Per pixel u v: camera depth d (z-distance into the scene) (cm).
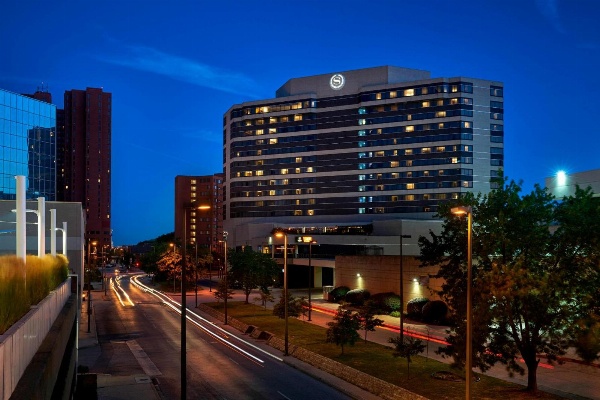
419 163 13738
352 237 11944
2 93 9106
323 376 3600
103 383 3478
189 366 4019
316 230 13800
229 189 16125
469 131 13475
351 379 3428
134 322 6512
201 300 9219
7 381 935
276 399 3086
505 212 3023
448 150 13488
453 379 3216
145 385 3409
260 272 8275
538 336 2833
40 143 9844
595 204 2822
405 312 6494
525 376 3391
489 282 2692
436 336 4975
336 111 14700
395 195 13912
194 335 5534
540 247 2922
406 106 13962
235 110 15900
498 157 13650
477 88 13675
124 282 14450
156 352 4597
